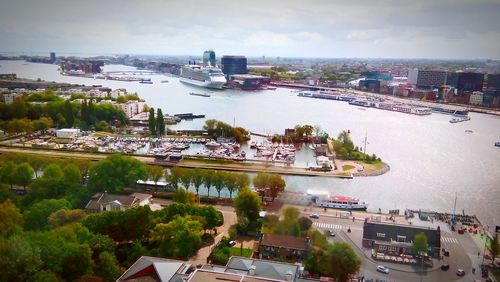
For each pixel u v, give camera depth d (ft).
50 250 593.01
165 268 573.33
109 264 606.96
